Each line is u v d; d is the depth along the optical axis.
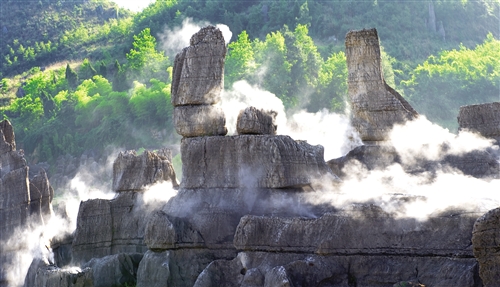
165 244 42.47
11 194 51.62
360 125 45.66
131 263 46.84
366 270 37.41
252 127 43.78
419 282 36.00
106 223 50.44
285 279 36.56
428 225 36.88
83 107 187.75
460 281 34.84
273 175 42.38
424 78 165.75
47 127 190.62
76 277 41.91
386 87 47.59
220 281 40.03
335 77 150.25
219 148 43.81
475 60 179.12
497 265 31.98
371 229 37.72
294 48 163.88
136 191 50.59
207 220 42.69
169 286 41.91
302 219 39.16
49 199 53.22
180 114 45.19
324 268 37.69
